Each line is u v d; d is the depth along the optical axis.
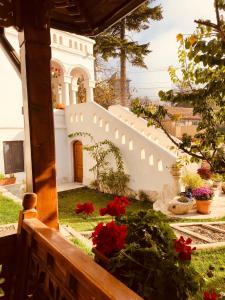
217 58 2.31
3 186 11.88
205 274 4.52
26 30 2.62
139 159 11.55
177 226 7.77
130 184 11.97
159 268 1.54
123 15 3.13
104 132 13.08
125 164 12.21
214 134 3.03
